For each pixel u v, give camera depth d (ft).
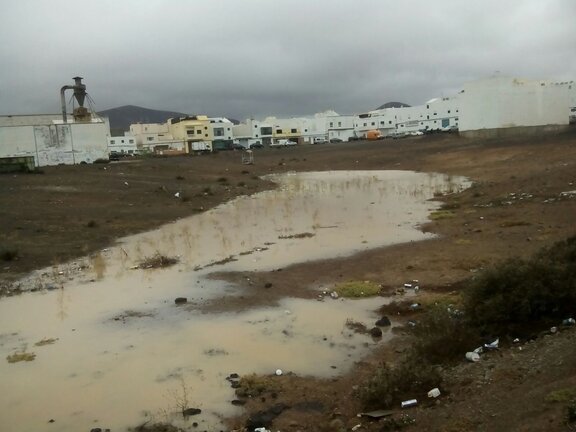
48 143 185.47
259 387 28.30
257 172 190.90
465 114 245.65
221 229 79.97
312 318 38.93
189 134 346.95
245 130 392.47
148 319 40.42
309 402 26.71
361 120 418.72
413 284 45.24
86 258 62.44
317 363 31.45
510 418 19.40
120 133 400.88
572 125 226.79
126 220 86.99
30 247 65.92
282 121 415.64
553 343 26.45
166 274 54.08
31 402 28.30
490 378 24.31
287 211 95.76
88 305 44.55
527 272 32.04
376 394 25.21
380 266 52.03
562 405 18.57
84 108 223.51
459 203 90.68
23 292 48.98
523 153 156.46
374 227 74.90
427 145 230.89
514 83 236.63
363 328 36.58
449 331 30.58
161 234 77.61
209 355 33.19
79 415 26.73
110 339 36.73
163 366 31.89
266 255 60.39
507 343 28.96
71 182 124.36
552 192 85.35
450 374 26.27
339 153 244.22
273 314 40.16
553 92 237.66
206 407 26.73
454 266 49.37
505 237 59.36
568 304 30.45
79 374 31.40
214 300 44.24
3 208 89.51
